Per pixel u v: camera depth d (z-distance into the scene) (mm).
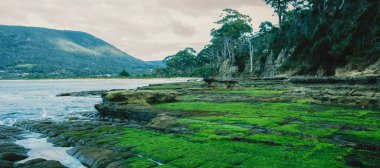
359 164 9727
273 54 84938
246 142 13164
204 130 15586
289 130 14719
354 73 49344
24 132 20844
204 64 163000
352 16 61062
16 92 70938
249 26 99125
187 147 12875
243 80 69562
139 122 23391
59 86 104500
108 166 11648
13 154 14156
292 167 9789
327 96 28141
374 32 53125
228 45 114438
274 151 11570
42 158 13461
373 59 49844
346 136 13367
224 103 27828
